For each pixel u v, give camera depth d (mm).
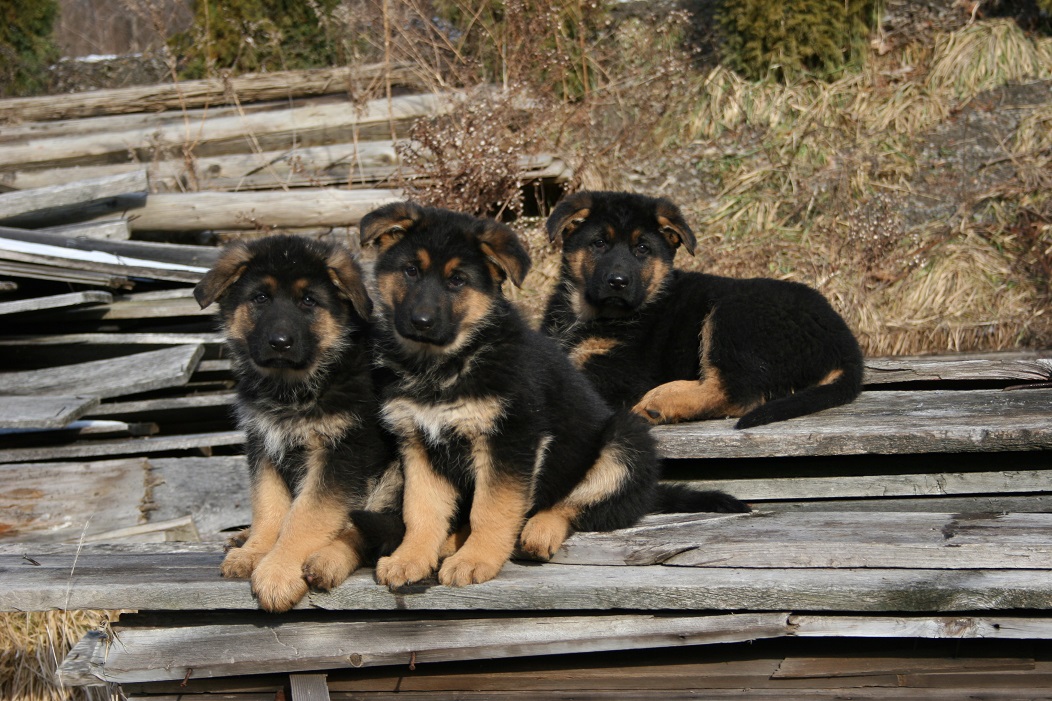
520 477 4602
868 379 7172
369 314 4840
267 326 4711
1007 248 10000
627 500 5000
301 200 9977
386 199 9992
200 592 4414
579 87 12117
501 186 10086
